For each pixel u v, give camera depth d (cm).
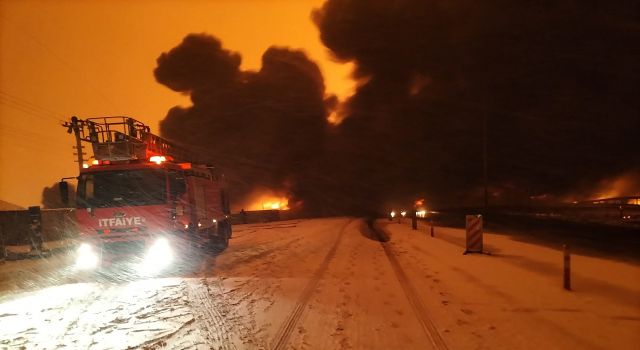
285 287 1084
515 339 654
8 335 732
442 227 3034
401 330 707
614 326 711
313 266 1437
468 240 1594
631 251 1581
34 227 2130
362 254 1722
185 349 634
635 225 2708
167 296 1005
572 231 2391
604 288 988
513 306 844
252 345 643
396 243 2091
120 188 1391
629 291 955
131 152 1436
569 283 985
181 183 1487
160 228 1391
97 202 1384
